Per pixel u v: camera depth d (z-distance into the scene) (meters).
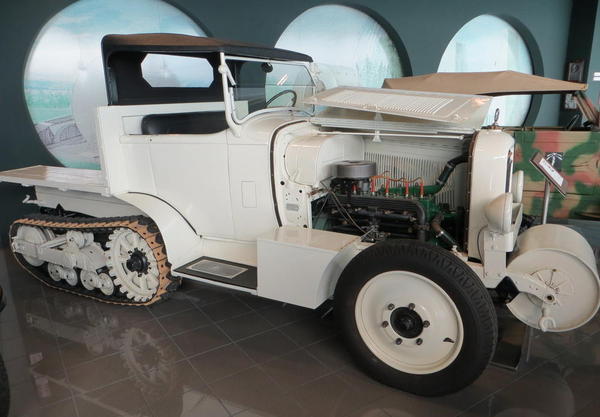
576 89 4.18
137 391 2.00
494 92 4.33
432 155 2.45
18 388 2.04
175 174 2.64
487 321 1.66
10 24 3.71
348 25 5.94
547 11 7.30
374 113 2.43
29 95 4.04
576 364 2.15
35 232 3.14
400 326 1.84
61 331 2.56
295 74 3.02
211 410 1.87
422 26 6.14
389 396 1.92
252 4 4.86
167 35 2.64
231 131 2.41
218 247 2.68
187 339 2.44
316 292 2.04
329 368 2.15
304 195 2.30
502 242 1.84
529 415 1.79
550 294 1.88
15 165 3.95
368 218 2.31
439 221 2.16
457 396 1.91
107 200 3.01
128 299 2.80
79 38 4.21
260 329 2.54
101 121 2.62
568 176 4.00
